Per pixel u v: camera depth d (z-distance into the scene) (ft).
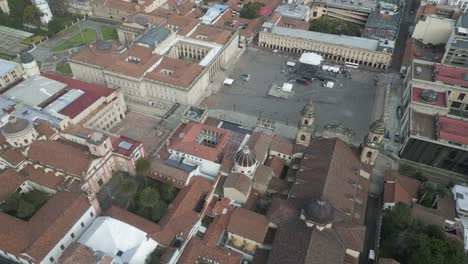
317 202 328.70
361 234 343.46
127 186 396.78
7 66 569.23
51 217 347.15
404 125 525.75
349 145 434.71
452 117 499.10
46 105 502.79
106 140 414.21
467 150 450.30
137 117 563.89
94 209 378.73
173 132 478.18
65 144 428.56
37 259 320.70
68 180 404.57
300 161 435.94
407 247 351.05
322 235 332.39
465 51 621.72
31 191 399.85
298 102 601.21
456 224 387.96
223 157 436.76
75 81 550.77
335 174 383.45
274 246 334.85
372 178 463.42
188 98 574.97
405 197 409.08
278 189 410.52
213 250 348.59
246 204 398.42
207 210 397.39
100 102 517.96
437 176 478.18
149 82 579.07
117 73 578.66
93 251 313.73
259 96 613.52
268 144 447.83
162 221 370.12
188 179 412.36
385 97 613.52
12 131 399.85
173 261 342.44
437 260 328.49
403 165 488.44
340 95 617.21
